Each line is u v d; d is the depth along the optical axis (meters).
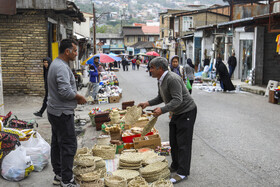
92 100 12.16
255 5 23.92
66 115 4.08
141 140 5.71
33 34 12.66
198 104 11.64
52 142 4.45
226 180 4.64
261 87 15.62
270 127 7.95
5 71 12.76
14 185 4.46
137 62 42.78
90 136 7.28
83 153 5.08
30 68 12.78
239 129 7.75
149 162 4.79
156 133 6.16
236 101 12.38
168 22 47.81
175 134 4.78
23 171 4.62
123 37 88.25
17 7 12.04
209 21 39.81
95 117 7.74
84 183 4.03
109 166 4.91
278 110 10.37
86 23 45.56
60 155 4.23
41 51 12.76
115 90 13.70
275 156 5.72
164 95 4.54
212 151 6.04
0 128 4.91
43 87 12.86
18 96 12.75
